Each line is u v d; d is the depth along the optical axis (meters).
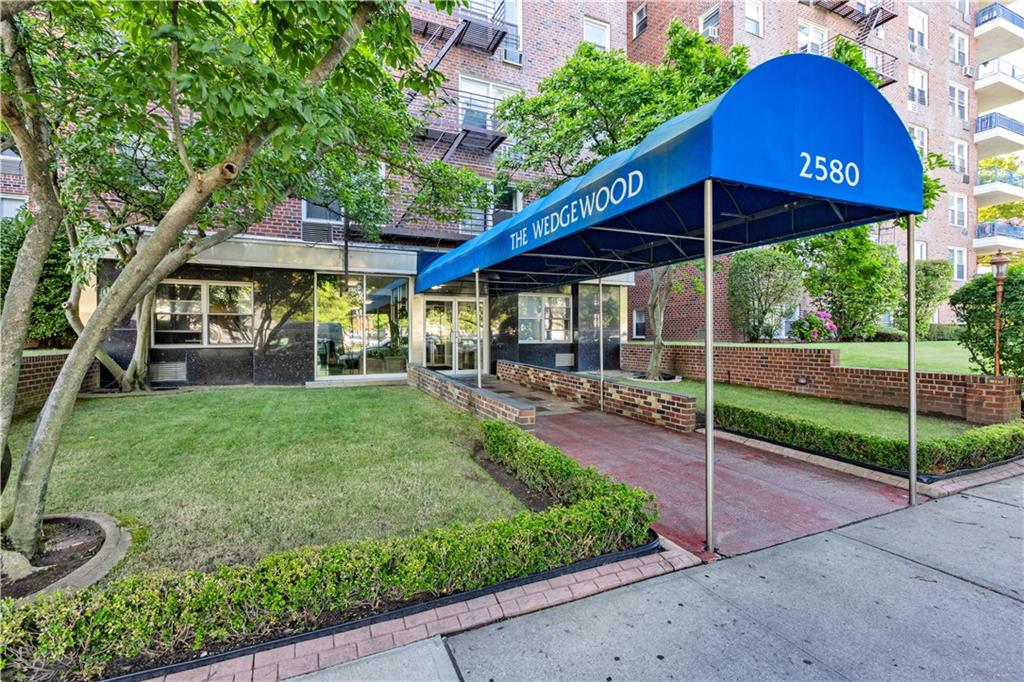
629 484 4.38
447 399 7.95
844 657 2.09
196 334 10.09
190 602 2.06
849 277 9.38
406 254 11.41
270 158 5.54
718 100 2.93
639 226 5.25
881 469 4.50
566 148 9.19
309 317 10.73
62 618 1.93
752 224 5.15
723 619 2.37
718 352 10.67
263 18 2.94
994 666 2.04
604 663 2.06
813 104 3.26
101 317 2.96
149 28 2.75
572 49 13.94
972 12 20.83
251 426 6.10
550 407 8.24
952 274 17.16
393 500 3.80
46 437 2.86
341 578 2.28
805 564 2.91
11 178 9.02
